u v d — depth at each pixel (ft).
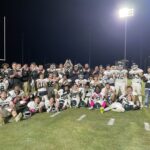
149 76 44.96
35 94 43.04
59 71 49.60
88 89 44.11
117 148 23.00
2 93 37.01
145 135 27.04
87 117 35.40
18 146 23.73
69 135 26.73
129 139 25.61
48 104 39.55
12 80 46.06
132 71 49.16
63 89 43.55
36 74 48.49
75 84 44.50
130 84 48.06
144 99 45.96
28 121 33.24
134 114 37.96
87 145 23.76
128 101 41.04
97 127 29.94
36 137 26.21
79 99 42.96
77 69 50.03
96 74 47.98
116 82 46.68
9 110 35.09
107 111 39.75
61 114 37.47
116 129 29.22
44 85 45.37
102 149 22.74
